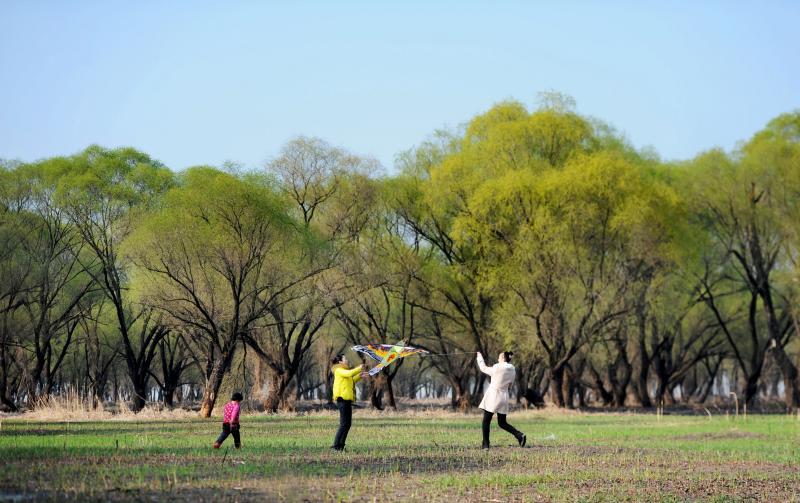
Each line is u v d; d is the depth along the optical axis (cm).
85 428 3359
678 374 7394
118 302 5894
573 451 2511
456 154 6234
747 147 6306
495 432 3306
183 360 7038
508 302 5828
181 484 1634
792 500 1745
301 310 5716
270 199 5169
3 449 2159
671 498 1716
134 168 5966
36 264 5781
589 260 5631
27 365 6856
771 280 6512
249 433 3059
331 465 2011
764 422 4378
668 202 5709
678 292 6669
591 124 6381
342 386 2344
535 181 5594
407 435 3067
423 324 6894
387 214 6388
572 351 5806
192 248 4859
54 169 5794
